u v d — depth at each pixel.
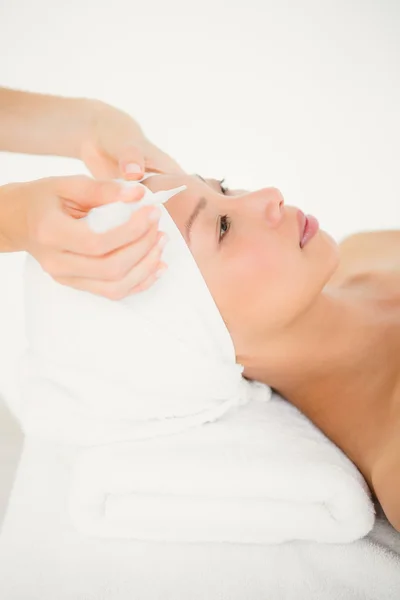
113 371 0.80
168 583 0.74
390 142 1.15
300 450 0.79
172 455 0.77
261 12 1.18
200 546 0.79
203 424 0.84
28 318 0.81
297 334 0.92
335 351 0.93
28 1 1.19
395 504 0.75
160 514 0.77
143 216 0.64
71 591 0.74
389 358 0.90
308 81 1.18
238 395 0.88
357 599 0.71
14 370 1.10
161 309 0.79
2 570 0.77
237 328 0.89
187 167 1.21
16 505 0.85
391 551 0.77
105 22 1.20
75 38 1.21
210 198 0.88
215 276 0.85
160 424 0.82
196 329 0.81
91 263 0.66
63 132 1.13
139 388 0.81
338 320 0.95
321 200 1.17
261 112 1.20
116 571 0.76
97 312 0.77
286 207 0.91
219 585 0.74
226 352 0.86
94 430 0.81
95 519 0.78
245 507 0.77
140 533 0.79
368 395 0.89
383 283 1.05
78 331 0.78
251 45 1.19
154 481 0.75
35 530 0.81
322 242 0.89
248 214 0.87
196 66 1.20
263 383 0.98
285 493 0.75
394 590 0.72
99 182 0.69
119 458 0.76
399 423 0.82
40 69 1.21
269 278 0.85
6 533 0.81
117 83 1.22
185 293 0.79
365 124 1.16
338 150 1.17
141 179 0.93
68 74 1.22
